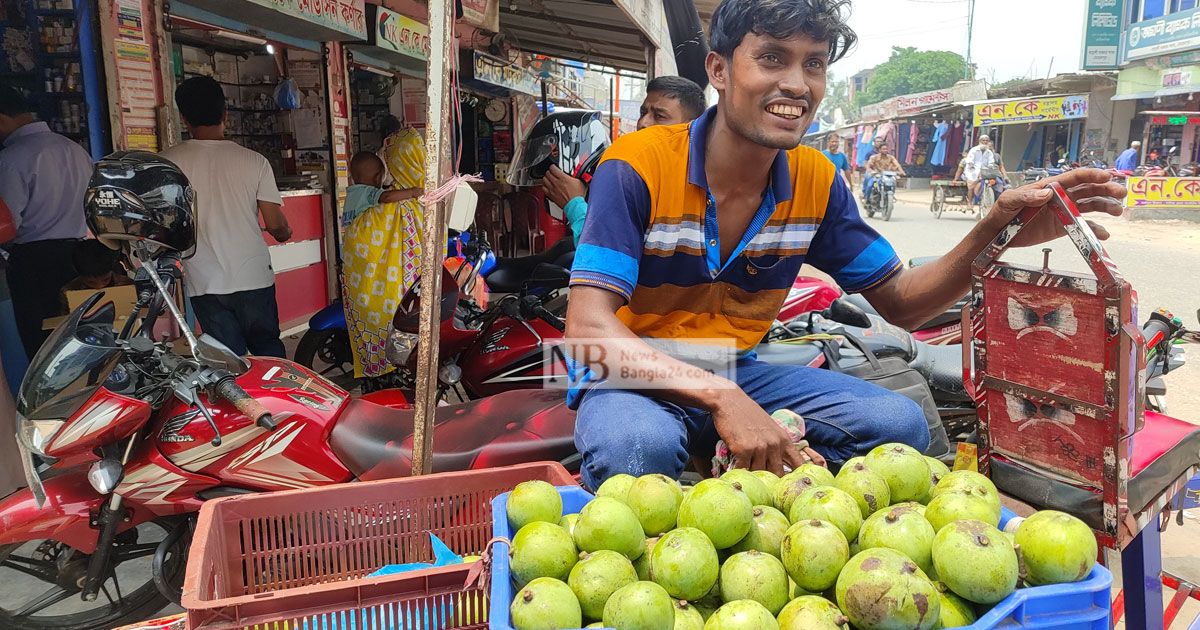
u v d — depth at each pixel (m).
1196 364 6.68
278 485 2.46
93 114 4.56
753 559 1.38
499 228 10.92
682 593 1.35
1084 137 27.25
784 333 3.60
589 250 1.97
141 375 2.34
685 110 3.93
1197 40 21.39
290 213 7.20
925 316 2.22
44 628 2.68
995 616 1.23
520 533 1.46
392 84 10.18
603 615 1.28
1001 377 1.72
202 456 2.39
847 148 43.22
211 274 4.35
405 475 2.42
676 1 7.21
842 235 2.32
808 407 2.20
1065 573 1.30
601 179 2.03
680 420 2.13
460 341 3.78
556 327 3.78
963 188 22.80
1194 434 1.91
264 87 9.07
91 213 2.32
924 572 1.39
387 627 1.48
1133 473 1.72
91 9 4.46
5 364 4.09
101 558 2.40
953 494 1.50
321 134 7.77
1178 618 3.00
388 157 4.85
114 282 3.57
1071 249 13.18
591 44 8.95
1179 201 18.39
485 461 2.44
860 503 1.57
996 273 1.70
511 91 11.91
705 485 1.48
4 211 3.94
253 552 1.83
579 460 2.48
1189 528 3.82
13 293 4.18
